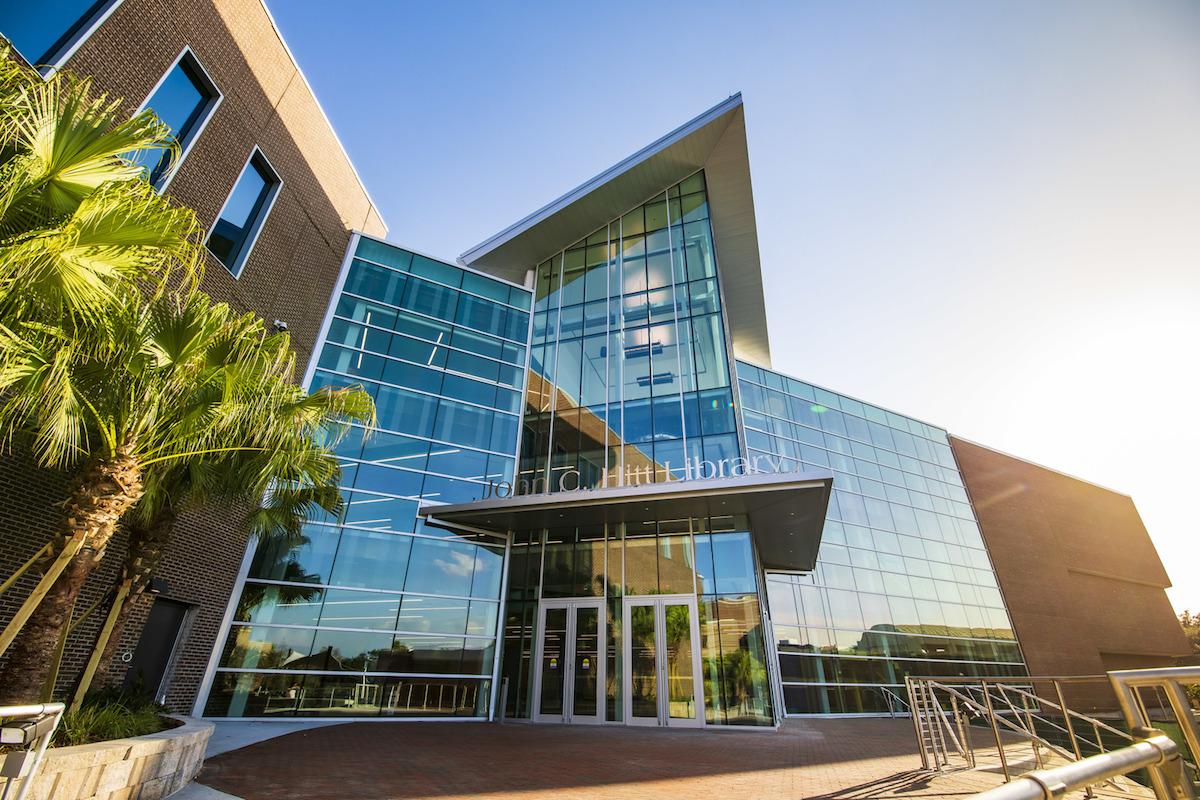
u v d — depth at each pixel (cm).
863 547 2588
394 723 1368
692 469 1603
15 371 552
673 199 2152
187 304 684
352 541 1526
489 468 1781
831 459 2794
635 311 1972
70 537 607
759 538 1758
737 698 1357
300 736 1072
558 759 883
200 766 715
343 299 1809
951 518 3062
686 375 1777
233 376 689
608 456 1720
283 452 800
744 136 1980
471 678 1523
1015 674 2705
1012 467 3516
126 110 1093
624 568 1582
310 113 1723
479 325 2005
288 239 1599
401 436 1705
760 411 2698
